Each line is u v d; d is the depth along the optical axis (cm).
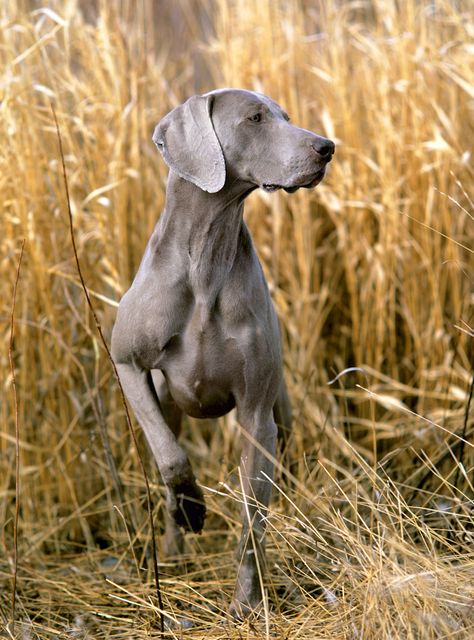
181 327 343
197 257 337
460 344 489
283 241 520
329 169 523
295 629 329
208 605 366
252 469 351
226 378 348
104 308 473
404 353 520
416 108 496
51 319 450
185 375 351
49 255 462
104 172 479
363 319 502
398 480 431
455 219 500
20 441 455
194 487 348
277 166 328
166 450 344
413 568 306
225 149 333
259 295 347
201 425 513
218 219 335
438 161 481
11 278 457
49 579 404
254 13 529
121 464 459
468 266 499
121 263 475
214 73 564
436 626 289
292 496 424
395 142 501
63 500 459
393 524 335
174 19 649
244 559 349
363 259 516
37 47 452
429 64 506
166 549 411
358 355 504
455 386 491
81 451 440
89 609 375
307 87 539
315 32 564
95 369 443
